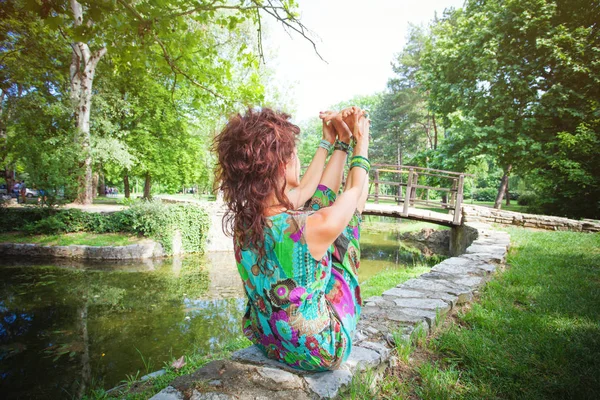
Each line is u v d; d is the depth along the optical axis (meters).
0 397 3.84
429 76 16.33
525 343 2.20
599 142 11.55
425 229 16.36
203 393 1.26
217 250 14.21
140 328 5.96
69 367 4.55
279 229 1.00
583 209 13.34
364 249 13.46
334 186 1.24
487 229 9.16
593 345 2.18
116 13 3.14
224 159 1.06
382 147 40.50
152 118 18.89
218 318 6.50
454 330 2.44
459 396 1.63
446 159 14.25
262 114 1.11
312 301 1.09
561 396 1.63
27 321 6.29
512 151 13.19
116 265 10.95
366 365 1.65
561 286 3.65
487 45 13.35
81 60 14.60
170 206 13.12
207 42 4.78
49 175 12.23
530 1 12.41
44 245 11.35
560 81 12.71
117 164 17.58
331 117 1.31
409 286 3.34
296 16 3.55
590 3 12.13
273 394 1.26
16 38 9.79
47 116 14.07
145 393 2.55
